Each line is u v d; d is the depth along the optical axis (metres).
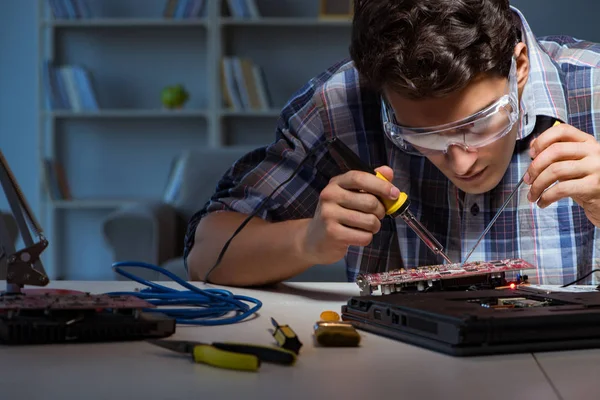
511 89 1.09
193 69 4.75
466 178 1.17
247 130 4.76
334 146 1.15
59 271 4.88
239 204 1.50
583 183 1.09
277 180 1.54
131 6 4.82
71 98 4.54
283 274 1.30
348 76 1.60
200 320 0.90
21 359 0.70
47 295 0.86
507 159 1.19
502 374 0.65
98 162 4.83
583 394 0.58
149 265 1.06
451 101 1.05
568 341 0.75
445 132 1.08
